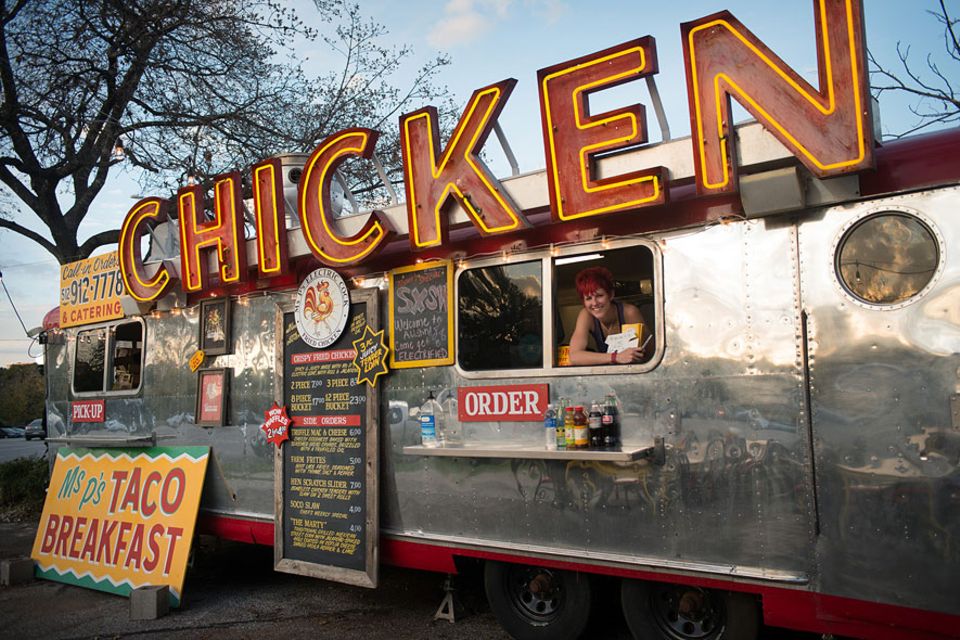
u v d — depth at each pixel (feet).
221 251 16.88
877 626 9.98
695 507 11.43
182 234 17.84
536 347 13.42
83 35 35.58
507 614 13.76
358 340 15.71
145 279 19.15
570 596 13.00
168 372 20.17
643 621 12.25
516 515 13.30
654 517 11.80
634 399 12.17
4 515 30.81
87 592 18.86
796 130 9.89
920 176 10.02
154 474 19.12
